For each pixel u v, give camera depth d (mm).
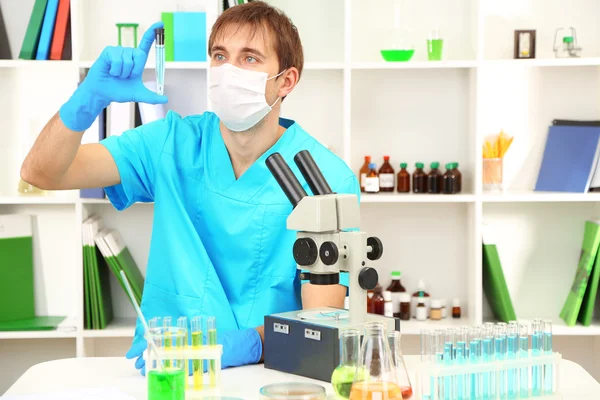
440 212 3449
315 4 3371
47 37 3152
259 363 1822
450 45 3371
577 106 3381
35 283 3434
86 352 3242
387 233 3461
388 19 3393
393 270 3465
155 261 2061
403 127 3424
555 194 3162
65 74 3357
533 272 3459
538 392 1566
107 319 3283
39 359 3471
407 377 1447
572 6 3350
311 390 1434
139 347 1839
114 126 3146
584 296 3266
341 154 3414
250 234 1988
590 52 3355
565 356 3475
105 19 3359
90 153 2023
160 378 1416
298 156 1646
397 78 3408
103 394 1521
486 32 3367
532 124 3393
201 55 3174
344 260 1605
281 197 2000
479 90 3141
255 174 2012
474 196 3168
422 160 3428
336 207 1583
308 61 3383
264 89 1954
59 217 3426
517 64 3117
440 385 1485
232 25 1958
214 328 1553
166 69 3334
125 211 3430
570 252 3443
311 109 3400
